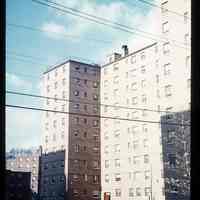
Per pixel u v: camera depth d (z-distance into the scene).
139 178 61.88
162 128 53.47
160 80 54.12
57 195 74.44
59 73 81.31
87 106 79.31
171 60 51.91
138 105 65.19
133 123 66.06
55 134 80.38
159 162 56.16
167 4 51.81
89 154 77.88
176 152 51.06
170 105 52.09
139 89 65.06
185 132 49.97
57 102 80.31
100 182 77.56
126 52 71.88
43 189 77.94
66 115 78.25
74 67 79.44
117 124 71.12
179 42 50.25
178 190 50.66
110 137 72.94
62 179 75.06
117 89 71.94
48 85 83.31
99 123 79.06
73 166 76.00
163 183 53.19
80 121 78.50
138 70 65.00
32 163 81.19
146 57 63.25
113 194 67.88
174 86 51.00
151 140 59.44
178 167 50.91
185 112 49.62
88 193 75.56
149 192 57.19
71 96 78.25
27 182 58.09
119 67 71.38
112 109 73.12
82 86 79.56
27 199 57.56
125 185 65.44
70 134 77.38
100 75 80.62
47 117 82.62
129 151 66.12
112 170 70.44
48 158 80.31
